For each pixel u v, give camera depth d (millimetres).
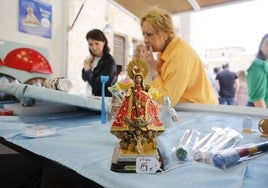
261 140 521
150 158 338
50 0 1481
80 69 2246
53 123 710
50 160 405
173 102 961
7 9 1275
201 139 505
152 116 387
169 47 1036
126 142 374
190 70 1021
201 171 336
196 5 1630
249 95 1646
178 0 1554
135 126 367
